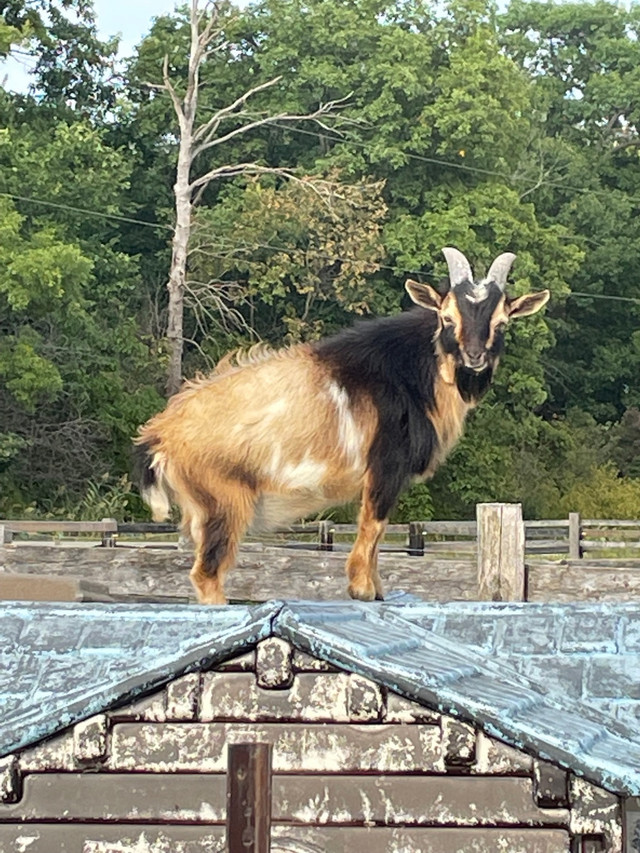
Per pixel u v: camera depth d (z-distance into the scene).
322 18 37.84
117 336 31.12
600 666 4.23
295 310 35.91
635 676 4.16
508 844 3.45
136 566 13.02
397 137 37.19
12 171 31.03
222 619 4.55
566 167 44.78
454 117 35.84
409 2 39.56
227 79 38.66
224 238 33.41
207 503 7.84
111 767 3.55
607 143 48.03
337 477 7.87
